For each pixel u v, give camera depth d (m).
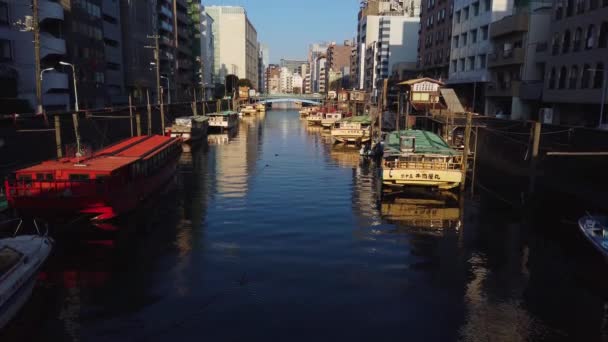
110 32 63.81
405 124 54.34
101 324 13.09
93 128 39.25
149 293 14.96
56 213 20.03
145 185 26.22
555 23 36.38
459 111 50.66
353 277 16.50
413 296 15.14
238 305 14.24
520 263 18.14
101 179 20.94
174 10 96.06
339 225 22.72
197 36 120.88
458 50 60.56
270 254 18.55
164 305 14.20
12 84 38.75
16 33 39.69
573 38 33.66
